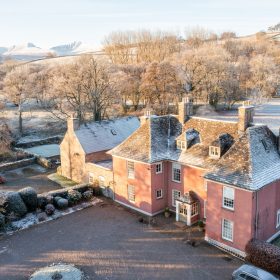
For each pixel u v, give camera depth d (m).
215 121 37.19
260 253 27.41
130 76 91.69
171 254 30.00
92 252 30.64
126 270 27.88
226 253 29.95
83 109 74.75
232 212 29.36
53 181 49.97
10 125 82.25
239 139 31.41
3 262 29.36
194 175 35.19
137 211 38.94
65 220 37.12
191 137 37.09
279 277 26.42
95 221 36.69
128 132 53.41
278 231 32.44
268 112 93.00
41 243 32.44
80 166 47.69
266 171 29.66
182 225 35.19
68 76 79.81
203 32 183.25
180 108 39.62
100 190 43.69
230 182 28.83
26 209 38.19
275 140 33.50
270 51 143.12
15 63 136.62
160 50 141.00
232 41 159.50
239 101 104.88
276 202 31.25
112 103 81.00
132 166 38.62
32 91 88.19
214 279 26.34
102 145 48.59
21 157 60.16
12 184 49.00
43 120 87.06
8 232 34.62
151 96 87.75
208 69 92.56
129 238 32.91
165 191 38.38
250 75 103.94
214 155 33.59
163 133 39.41
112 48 145.25
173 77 88.81
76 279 26.42
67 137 49.41
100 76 75.31
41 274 26.98
